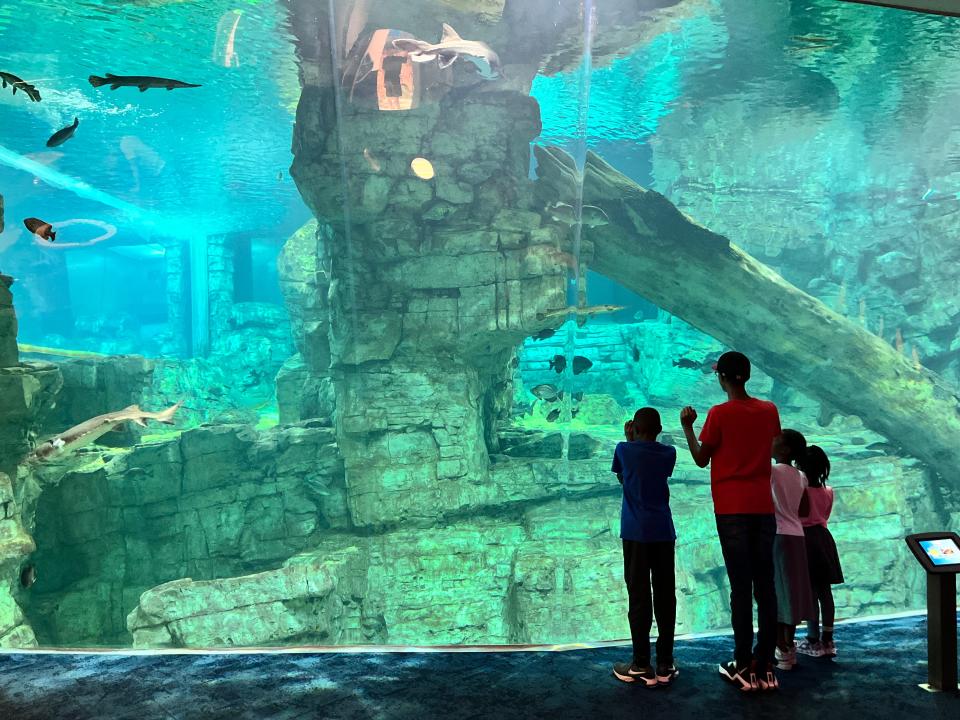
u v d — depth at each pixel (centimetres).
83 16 1568
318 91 1434
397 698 341
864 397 1902
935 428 1928
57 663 383
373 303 1583
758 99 2430
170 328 3484
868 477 1978
